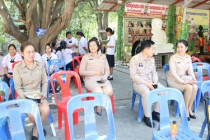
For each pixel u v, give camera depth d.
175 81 3.80
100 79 3.84
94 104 2.28
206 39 9.88
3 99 3.68
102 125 3.43
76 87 5.61
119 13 8.91
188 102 3.60
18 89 2.87
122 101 4.61
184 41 3.79
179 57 3.83
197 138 2.26
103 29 15.11
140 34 9.47
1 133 2.37
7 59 4.58
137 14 9.04
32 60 2.90
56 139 3.00
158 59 8.46
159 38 8.32
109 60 6.46
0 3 5.41
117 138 3.01
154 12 9.25
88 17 17.08
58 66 5.20
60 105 3.03
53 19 7.37
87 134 2.25
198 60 5.34
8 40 10.51
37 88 3.05
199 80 4.32
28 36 6.24
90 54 3.93
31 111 2.12
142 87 3.45
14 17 9.66
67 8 5.55
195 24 9.58
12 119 2.05
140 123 3.50
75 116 3.40
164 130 2.41
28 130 3.23
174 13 9.23
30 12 5.73
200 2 8.56
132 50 9.05
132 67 3.65
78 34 7.38
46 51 5.20
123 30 9.16
